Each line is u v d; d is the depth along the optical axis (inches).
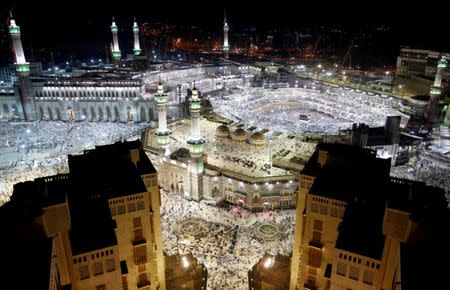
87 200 1951.3
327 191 2010.3
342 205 1936.5
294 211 3833.7
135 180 2127.2
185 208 3860.7
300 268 2177.7
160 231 2287.2
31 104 7229.3
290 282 2325.3
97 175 2144.4
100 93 7268.7
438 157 4744.1
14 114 7436.0
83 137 5861.2
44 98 7244.1
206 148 4771.2
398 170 4527.6
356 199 1935.3
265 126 6215.6
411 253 1360.7
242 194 3902.6
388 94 7273.6
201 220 3550.7
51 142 5541.3
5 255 1359.5
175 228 3385.8
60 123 6983.3
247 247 3122.5
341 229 1792.6
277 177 3878.0
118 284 1791.3
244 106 7524.6
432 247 1382.9
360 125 4680.1
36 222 1472.7
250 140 4790.8
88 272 1706.4
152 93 7578.7
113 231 1786.4
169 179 4261.8
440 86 5900.6
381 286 1657.2
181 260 2704.2
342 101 7696.9
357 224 1806.1
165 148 4409.5
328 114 7839.6
